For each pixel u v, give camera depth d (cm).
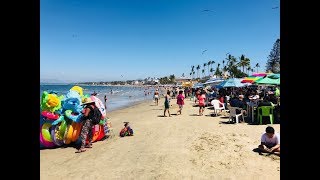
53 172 721
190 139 1048
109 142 1080
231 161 743
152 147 949
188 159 782
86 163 797
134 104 3797
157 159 796
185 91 4953
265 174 637
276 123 1362
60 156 894
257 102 1538
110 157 850
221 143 948
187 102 3469
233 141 973
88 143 1006
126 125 1206
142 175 667
